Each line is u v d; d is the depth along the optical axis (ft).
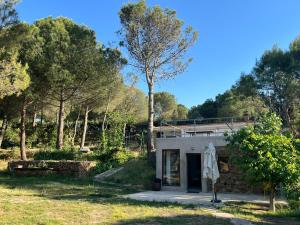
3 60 66.33
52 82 80.89
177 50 81.35
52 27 84.17
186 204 46.26
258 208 45.68
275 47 99.71
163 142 66.03
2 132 105.19
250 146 44.50
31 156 99.60
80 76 85.35
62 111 92.02
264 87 99.14
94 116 145.69
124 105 141.08
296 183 42.65
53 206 39.34
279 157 43.60
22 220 31.14
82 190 56.44
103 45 92.07
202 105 193.67
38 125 115.55
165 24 79.10
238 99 106.52
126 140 130.82
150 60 80.43
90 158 87.45
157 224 31.60
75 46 83.46
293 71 94.58
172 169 65.21
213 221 33.83
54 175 76.43
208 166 51.08
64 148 92.73
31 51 79.61
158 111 202.49
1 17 68.08
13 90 66.74
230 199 52.26
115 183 68.13
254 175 43.83
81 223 31.07
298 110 98.32
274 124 49.55
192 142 63.41
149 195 54.85
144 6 78.89
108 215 35.17
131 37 79.25
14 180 68.28
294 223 34.94
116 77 92.89
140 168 73.72
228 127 73.05
